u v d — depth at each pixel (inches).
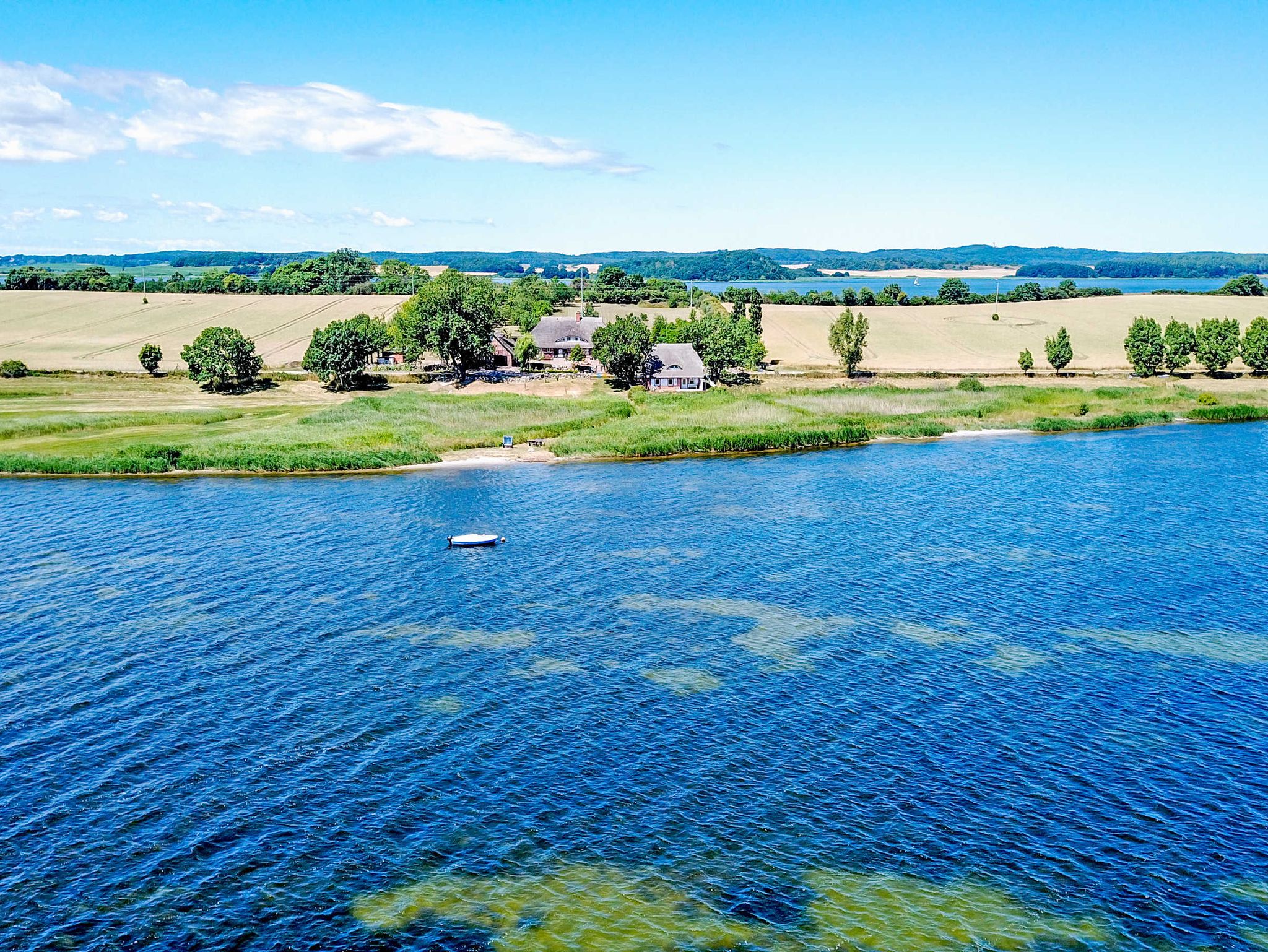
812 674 2207.2
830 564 2989.7
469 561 3056.1
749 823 1656.0
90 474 4325.8
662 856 1573.6
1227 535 3225.9
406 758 1860.2
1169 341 7199.8
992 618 2527.1
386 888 1509.6
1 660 2267.5
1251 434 5221.5
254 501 3865.7
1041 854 1571.1
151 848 1599.4
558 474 4409.5
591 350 7834.6
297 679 2190.0
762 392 6417.3
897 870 1537.9
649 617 2566.4
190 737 1934.1
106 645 2365.9
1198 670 2201.0
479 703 2080.5
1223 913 1438.2
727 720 2000.5
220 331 6525.6
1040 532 3302.2
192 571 2933.1
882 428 5344.5
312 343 6545.3
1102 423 5502.0
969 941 1384.1
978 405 5915.4
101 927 1424.7
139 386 6515.8
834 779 1780.3
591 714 2030.0
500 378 6943.9
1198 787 1745.8
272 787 1766.7
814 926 1416.1
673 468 4537.4
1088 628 2445.9
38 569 2940.5
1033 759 1840.6
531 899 1480.1
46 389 6250.0
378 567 2992.1
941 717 2001.7
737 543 3228.3
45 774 1802.4
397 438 4909.0
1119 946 1375.5
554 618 2559.1
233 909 1462.8
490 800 1726.1
